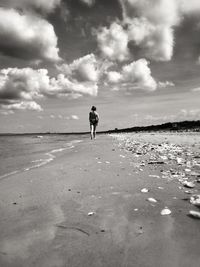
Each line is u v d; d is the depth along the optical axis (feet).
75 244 7.43
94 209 10.33
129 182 14.65
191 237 7.55
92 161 23.03
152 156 25.77
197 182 14.32
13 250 7.18
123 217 9.35
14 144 58.29
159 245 7.14
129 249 7.02
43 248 7.25
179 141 50.52
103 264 6.36
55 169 19.30
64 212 10.07
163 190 12.87
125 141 55.62
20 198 12.03
